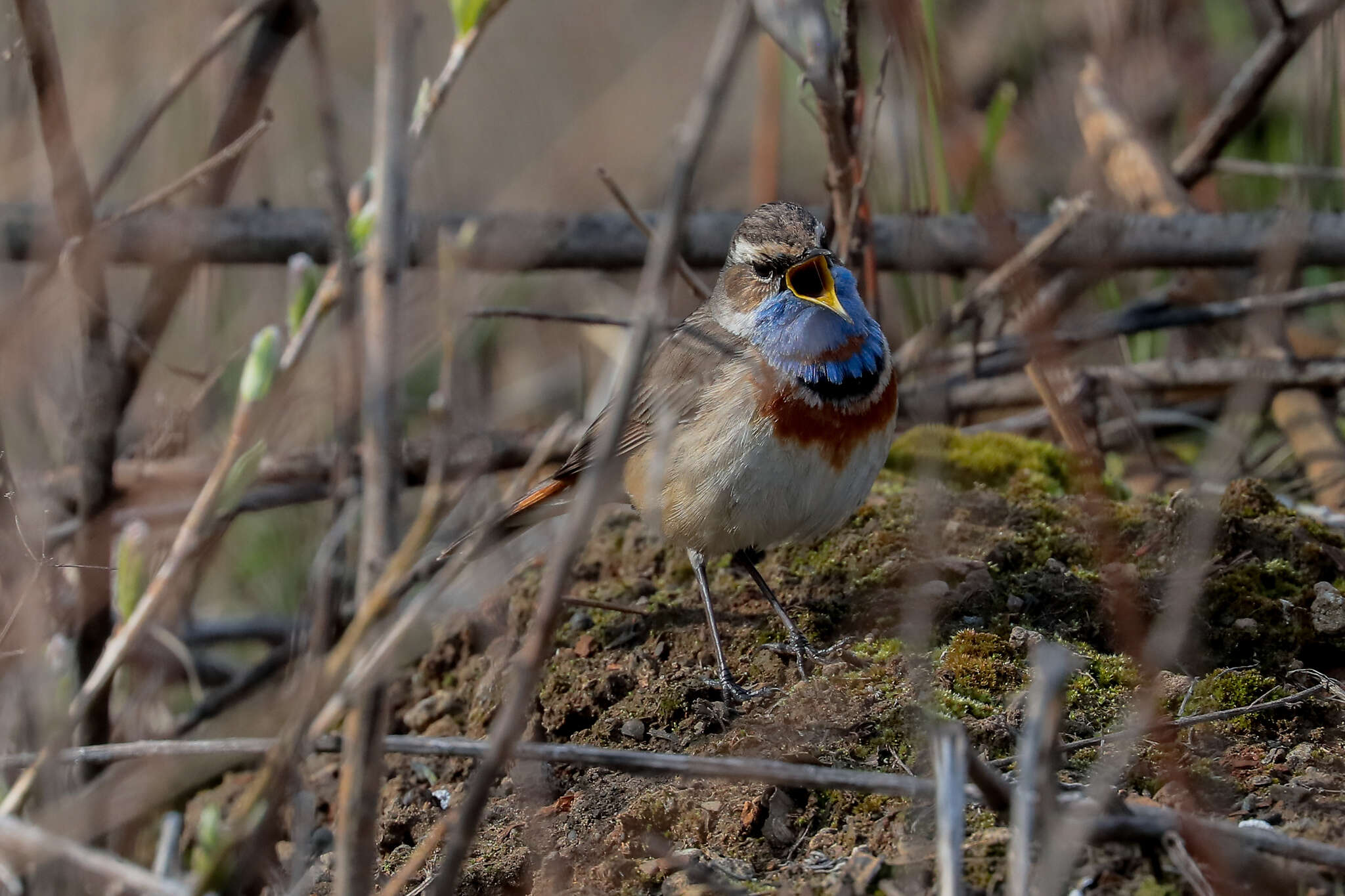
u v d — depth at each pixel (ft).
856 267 40.11
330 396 39.17
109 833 30.14
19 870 23.08
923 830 24.12
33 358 35.22
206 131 43.39
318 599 27.12
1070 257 42.50
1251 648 29.73
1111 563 27.37
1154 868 21.57
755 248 32.60
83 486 34.32
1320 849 20.33
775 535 32.81
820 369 31.53
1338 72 45.03
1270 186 53.11
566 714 31.19
